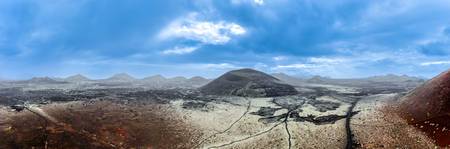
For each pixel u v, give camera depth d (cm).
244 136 2489
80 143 2239
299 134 2464
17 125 2395
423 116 2458
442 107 2425
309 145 2256
